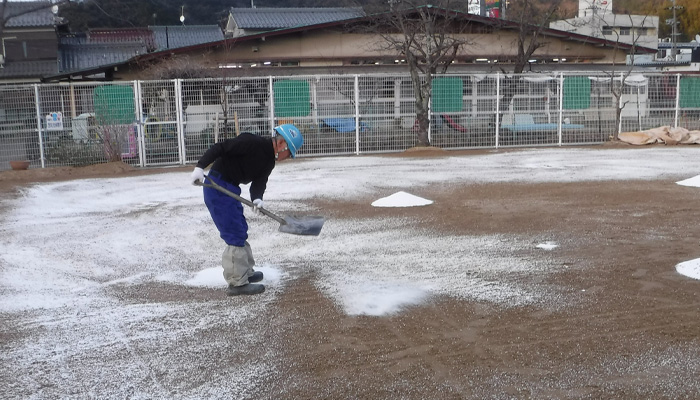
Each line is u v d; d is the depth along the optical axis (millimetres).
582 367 3824
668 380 3633
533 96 19547
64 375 3924
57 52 30562
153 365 4035
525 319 4629
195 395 3619
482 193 10477
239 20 30562
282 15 31297
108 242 7562
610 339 4227
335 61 25297
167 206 10008
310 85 17703
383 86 18578
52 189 12359
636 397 3447
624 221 7938
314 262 6418
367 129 18422
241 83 17203
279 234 7793
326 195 10703
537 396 3482
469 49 26406
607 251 6484
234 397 3584
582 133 20078
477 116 19172
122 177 14406
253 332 4539
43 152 15922
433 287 5438
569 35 26953
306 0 43750
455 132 19094
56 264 6578
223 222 5316
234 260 5363
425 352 4102
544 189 10695
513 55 26141
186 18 45938
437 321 4637
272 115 17328
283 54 24906
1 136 15688
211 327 4664
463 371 3812
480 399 3471
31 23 29828
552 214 8500
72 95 16016
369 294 5289
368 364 3947
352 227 8094
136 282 5906
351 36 25281
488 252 6602
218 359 4098
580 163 14602
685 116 20891
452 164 15070
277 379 3783
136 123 16422
